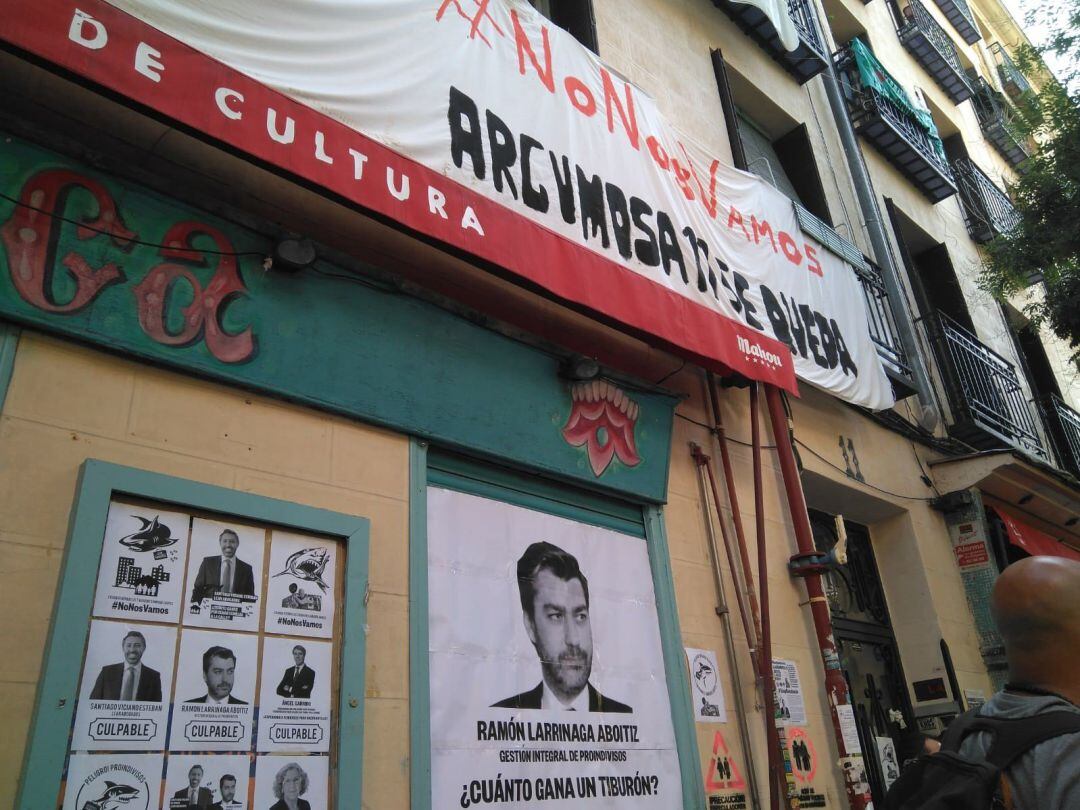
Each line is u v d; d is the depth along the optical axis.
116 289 2.90
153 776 2.54
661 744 4.25
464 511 3.90
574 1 6.38
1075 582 1.89
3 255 2.67
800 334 6.16
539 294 4.12
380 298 3.72
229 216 3.23
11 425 2.62
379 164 3.47
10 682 2.38
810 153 8.74
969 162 12.98
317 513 3.23
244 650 2.88
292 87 3.30
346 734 3.00
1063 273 9.45
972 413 8.88
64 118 2.98
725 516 5.32
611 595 4.41
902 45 13.14
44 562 2.54
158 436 2.92
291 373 3.32
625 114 5.26
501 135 4.23
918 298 9.53
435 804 3.25
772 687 4.74
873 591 7.30
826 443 6.69
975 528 7.84
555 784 3.70
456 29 4.25
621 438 4.72
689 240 5.33
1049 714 1.71
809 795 4.91
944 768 1.68
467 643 3.65
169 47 2.91
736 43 8.38
